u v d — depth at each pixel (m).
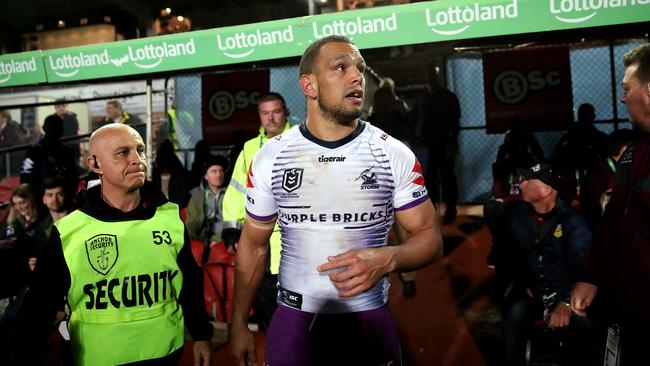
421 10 3.38
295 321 1.62
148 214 2.00
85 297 1.88
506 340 2.99
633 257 1.72
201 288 2.15
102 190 2.00
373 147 1.58
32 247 3.74
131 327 1.90
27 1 11.65
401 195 1.62
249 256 1.80
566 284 2.94
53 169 4.96
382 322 1.64
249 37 3.78
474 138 7.36
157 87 9.59
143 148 2.04
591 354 2.58
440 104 6.83
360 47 3.52
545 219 2.99
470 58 7.31
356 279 1.42
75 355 1.90
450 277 5.05
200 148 6.49
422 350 3.62
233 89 7.89
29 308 1.86
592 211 3.52
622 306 1.78
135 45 4.10
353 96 1.54
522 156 5.41
